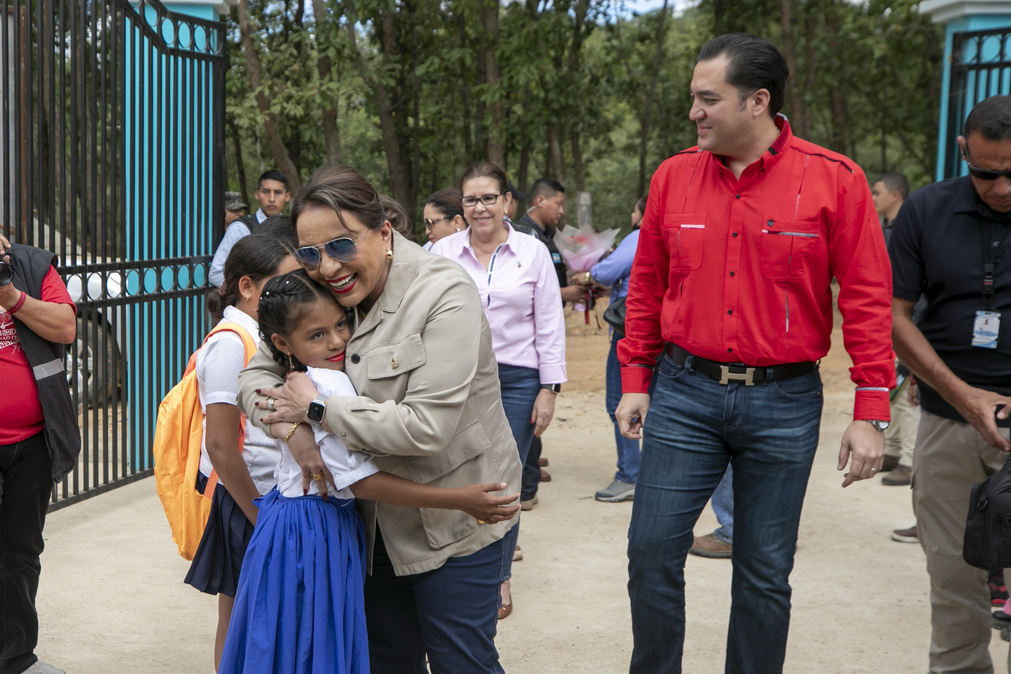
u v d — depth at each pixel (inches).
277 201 273.1
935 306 127.9
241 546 119.1
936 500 129.4
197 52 256.2
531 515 227.1
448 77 644.7
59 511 225.5
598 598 178.5
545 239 260.2
